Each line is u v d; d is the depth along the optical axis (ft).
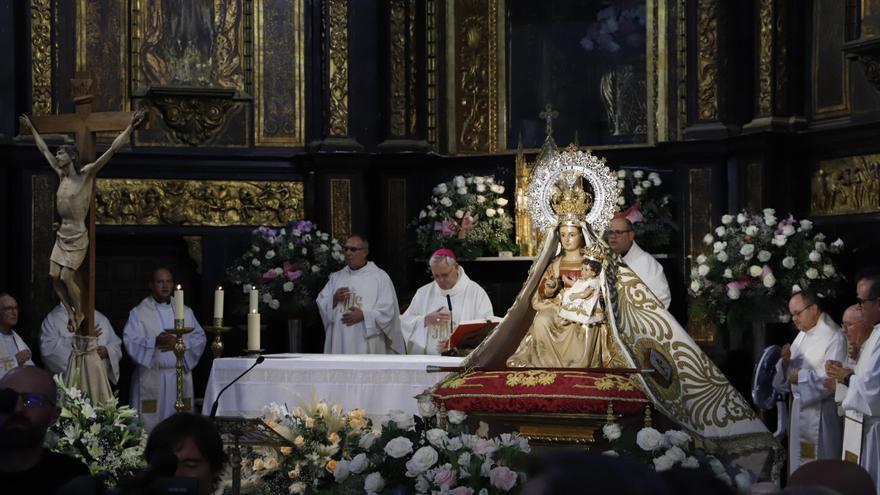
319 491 19.33
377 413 27.53
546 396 23.62
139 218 40.34
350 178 41.22
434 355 31.17
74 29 39.81
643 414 23.77
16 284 38.06
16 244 38.09
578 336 25.35
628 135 41.19
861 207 35.81
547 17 42.37
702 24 38.88
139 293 40.83
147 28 40.93
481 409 24.27
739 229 35.12
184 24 41.29
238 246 41.11
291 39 42.04
